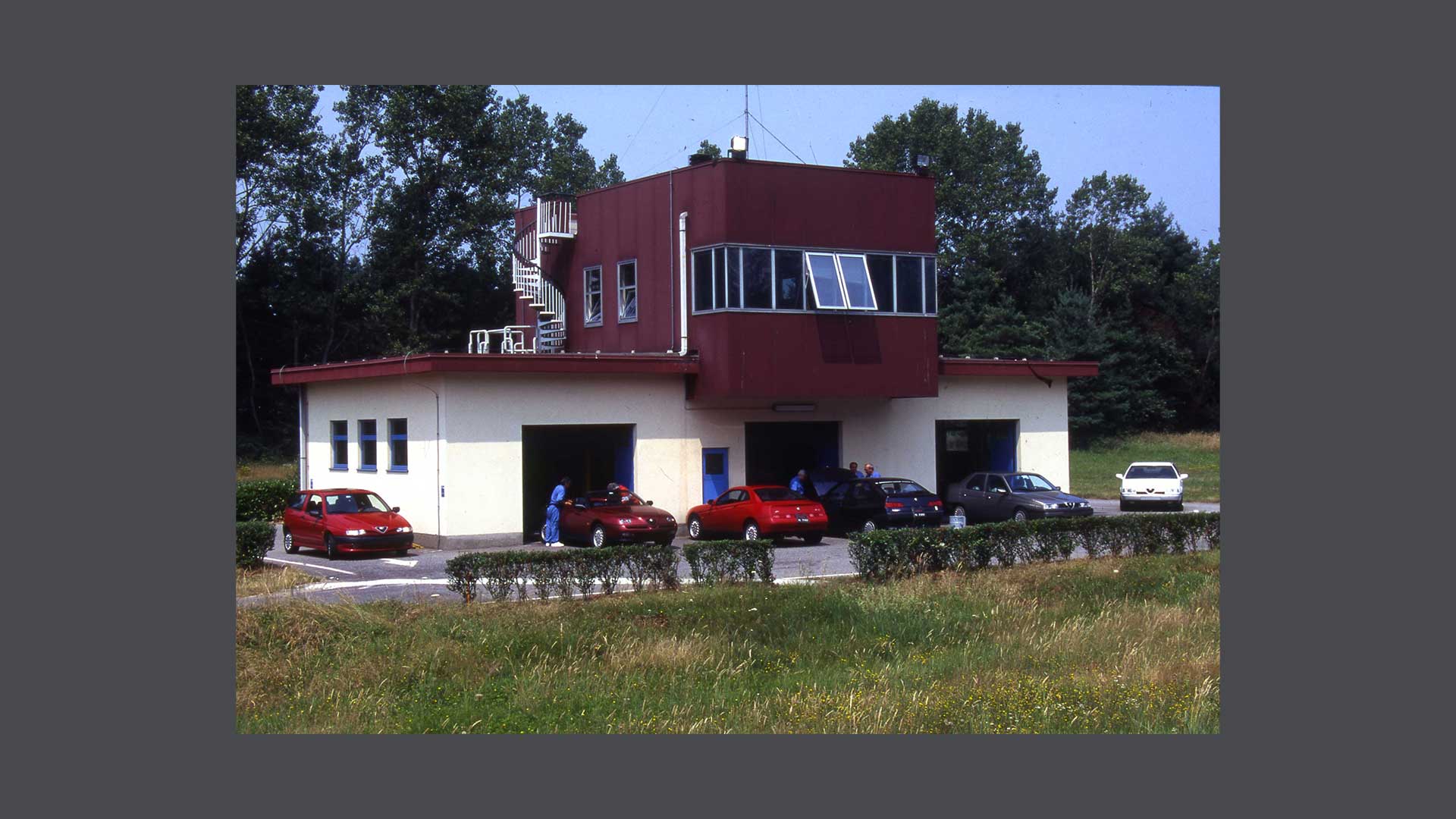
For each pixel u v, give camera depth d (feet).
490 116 184.14
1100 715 39.60
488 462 91.45
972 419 118.52
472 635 50.75
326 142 176.76
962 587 63.41
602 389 96.53
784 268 98.78
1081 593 64.44
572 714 41.42
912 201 105.60
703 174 98.68
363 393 101.76
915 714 40.09
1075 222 258.98
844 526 100.83
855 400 111.04
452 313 188.03
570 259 116.78
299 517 88.53
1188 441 225.97
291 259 179.52
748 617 56.08
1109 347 234.17
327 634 49.80
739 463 103.60
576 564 60.18
